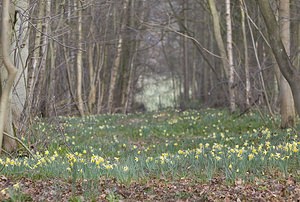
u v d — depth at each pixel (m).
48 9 15.84
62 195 8.15
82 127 19.88
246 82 22.75
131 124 21.42
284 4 16.19
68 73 25.84
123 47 34.41
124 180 9.02
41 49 16.67
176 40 41.84
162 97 48.06
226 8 23.53
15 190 8.07
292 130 15.73
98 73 30.31
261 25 24.14
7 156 11.78
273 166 9.73
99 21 29.64
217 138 15.66
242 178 9.05
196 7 37.44
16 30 12.85
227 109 26.47
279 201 7.95
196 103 35.53
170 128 19.41
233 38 30.31
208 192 8.28
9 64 8.23
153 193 8.39
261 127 17.62
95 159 9.97
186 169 9.75
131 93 36.31
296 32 23.11
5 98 8.37
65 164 9.90
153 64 43.41
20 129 13.23
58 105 25.03
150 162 10.16
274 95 23.69
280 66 11.24
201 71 41.12
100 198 8.01
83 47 28.97
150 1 32.28
